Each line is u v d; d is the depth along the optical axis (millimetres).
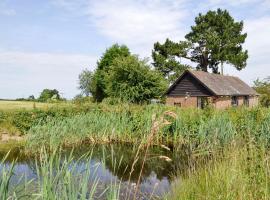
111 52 64562
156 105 19516
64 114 19688
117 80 37938
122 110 19203
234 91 41469
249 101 45875
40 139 14523
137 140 16797
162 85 37688
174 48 62719
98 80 59406
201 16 64500
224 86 41000
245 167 7012
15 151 15367
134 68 36594
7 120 20172
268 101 43812
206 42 62469
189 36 64812
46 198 4363
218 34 63875
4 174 4223
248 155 7676
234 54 62406
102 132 17281
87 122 17453
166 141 16375
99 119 17531
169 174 11102
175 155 13781
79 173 5543
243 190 6016
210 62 64250
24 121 19609
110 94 38406
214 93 36500
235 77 49344
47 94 55500
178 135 16141
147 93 36250
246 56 62344
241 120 14781
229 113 17484
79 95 22953
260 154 7406
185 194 7203
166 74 62438
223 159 8336
